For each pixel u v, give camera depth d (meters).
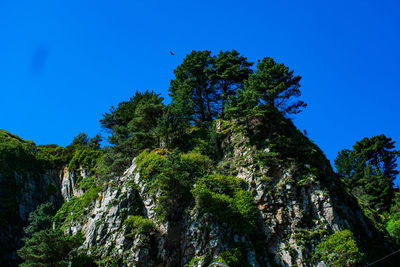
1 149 62.38
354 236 41.31
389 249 46.19
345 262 37.72
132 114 65.81
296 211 42.50
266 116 51.44
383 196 64.06
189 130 58.25
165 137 53.91
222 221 40.25
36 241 41.88
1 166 59.75
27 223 56.75
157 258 38.97
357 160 70.75
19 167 62.59
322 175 46.12
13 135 75.25
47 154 70.12
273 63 55.31
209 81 65.31
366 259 40.28
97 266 38.81
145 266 38.19
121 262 38.75
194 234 39.84
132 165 49.75
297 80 52.88
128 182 46.06
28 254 40.94
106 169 56.06
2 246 50.66
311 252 39.56
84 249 40.97
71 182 65.38
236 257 37.62
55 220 53.06
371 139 72.44
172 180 42.03
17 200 57.94
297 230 41.16
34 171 64.94
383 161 70.75
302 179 44.81
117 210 43.25
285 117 54.75
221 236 39.06
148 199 43.78
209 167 47.84
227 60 64.75
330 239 39.88
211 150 53.16
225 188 44.38
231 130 54.03
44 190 64.44
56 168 68.69
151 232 40.53
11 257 50.75
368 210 54.22
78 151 69.19
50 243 41.53
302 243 40.06
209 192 42.53
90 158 66.88
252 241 40.06
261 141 49.81
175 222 41.41
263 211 42.75
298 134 52.19
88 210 50.25
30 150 68.50
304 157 47.12
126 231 40.88
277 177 45.31
